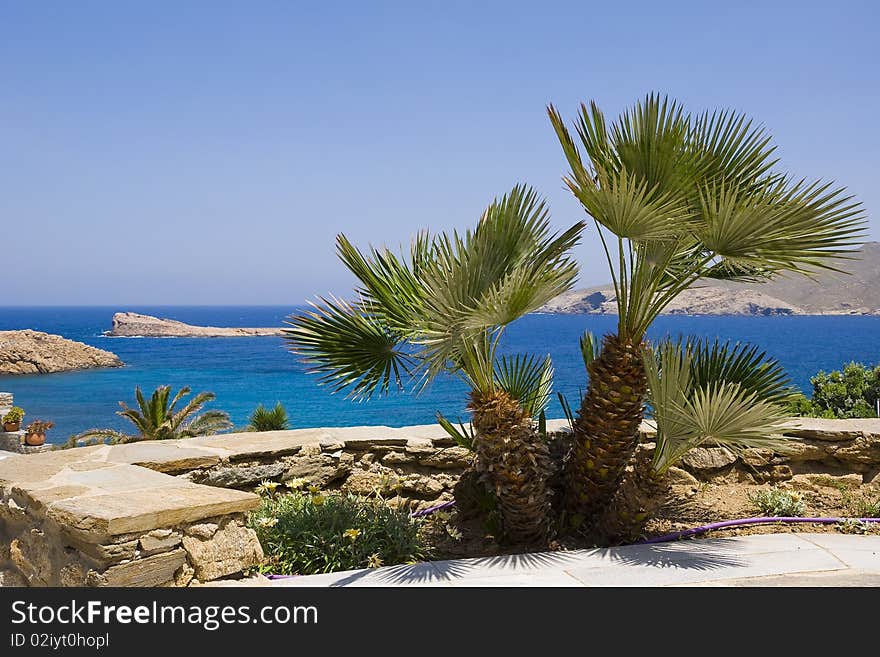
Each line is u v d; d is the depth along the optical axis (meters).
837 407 13.05
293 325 4.47
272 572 4.03
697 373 4.94
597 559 3.99
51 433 44.69
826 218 3.76
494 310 3.74
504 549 4.61
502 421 4.37
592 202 3.96
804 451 5.91
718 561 3.92
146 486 3.88
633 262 4.44
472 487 5.17
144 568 3.24
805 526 4.99
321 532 4.27
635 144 4.23
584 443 4.70
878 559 3.99
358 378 4.71
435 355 3.88
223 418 25.00
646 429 6.02
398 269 4.51
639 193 3.75
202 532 3.48
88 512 3.26
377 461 5.65
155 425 23.50
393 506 5.46
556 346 111.69
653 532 4.84
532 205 4.42
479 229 4.43
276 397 58.88
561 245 4.53
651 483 4.36
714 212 3.89
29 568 3.82
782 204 3.79
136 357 107.38
